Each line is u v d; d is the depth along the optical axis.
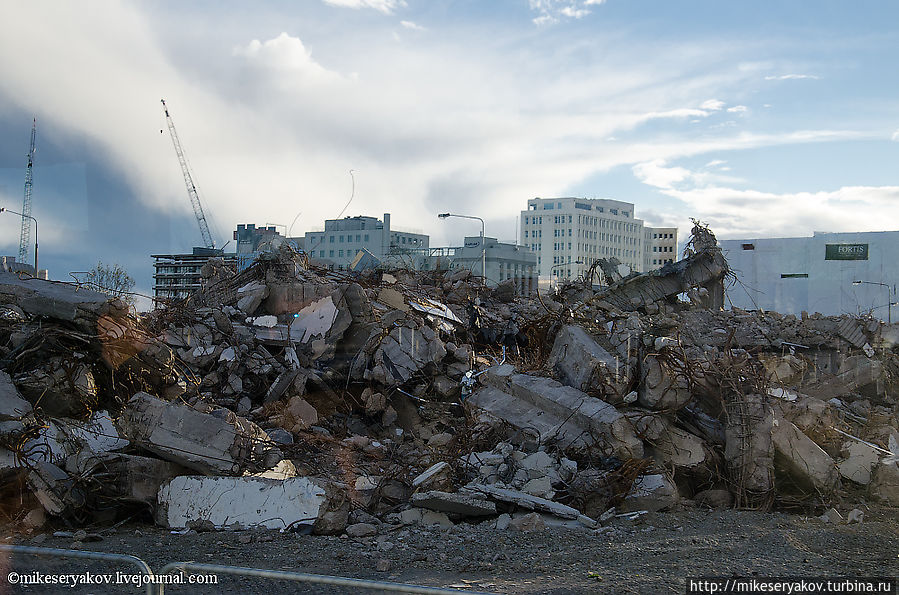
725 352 13.75
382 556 8.83
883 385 20.33
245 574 5.50
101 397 13.31
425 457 13.48
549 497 11.11
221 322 17.81
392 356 17.64
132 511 10.57
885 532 10.26
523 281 33.84
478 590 7.32
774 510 11.89
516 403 13.45
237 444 10.84
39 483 10.02
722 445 12.52
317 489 10.16
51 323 13.36
